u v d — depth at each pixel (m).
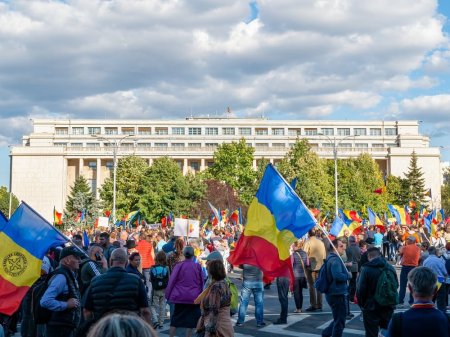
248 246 10.48
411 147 126.44
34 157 124.62
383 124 140.00
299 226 10.37
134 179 89.88
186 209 81.38
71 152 125.31
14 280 8.36
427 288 5.07
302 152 90.12
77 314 7.90
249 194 90.88
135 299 7.00
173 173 83.94
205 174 96.69
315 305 17.12
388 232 35.19
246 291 14.45
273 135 137.12
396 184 100.44
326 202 85.88
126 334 2.76
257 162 127.88
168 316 16.59
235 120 137.88
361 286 9.73
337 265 11.05
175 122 136.62
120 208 87.75
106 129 136.12
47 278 7.97
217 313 8.55
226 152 96.12
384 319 9.66
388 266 9.77
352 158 106.19
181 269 11.27
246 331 13.55
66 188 128.12
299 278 16.73
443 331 4.97
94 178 128.50
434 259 15.73
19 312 13.41
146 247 16.59
